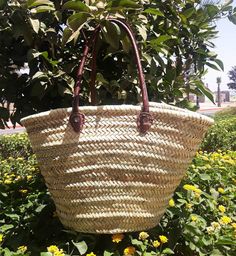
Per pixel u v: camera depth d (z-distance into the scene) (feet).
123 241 5.76
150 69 7.02
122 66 7.45
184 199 6.93
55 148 4.89
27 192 7.80
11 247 6.12
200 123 5.09
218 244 6.14
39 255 5.78
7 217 6.84
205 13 8.40
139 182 4.85
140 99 6.93
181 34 8.30
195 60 8.35
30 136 5.20
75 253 5.59
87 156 4.78
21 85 7.32
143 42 6.78
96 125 4.75
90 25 6.81
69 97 6.95
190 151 5.18
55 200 5.23
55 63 6.42
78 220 4.98
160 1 7.68
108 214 4.88
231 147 22.13
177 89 7.53
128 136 4.73
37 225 6.36
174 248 6.10
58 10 6.87
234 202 8.05
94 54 5.90
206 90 7.75
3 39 6.84
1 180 10.02
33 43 6.97
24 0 6.41
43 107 7.41
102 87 7.23
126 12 6.63
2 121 7.68
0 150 19.90
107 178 4.80
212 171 8.91
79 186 4.86
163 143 4.83
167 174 4.96
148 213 5.00
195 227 6.10
